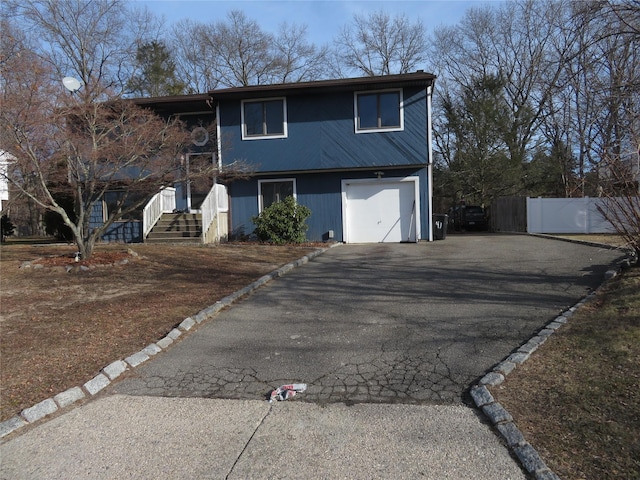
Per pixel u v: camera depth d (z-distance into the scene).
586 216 19.97
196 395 4.26
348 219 17.09
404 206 16.78
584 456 2.95
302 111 16.75
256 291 8.35
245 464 3.13
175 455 3.28
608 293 6.63
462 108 31.27
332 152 16.61
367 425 3.58
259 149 16.97
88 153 10.35
